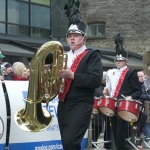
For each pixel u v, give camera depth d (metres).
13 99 5.21
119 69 7.43
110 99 6.91
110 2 20.70
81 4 21.19
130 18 20.42
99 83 4.36
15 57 13.65
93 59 4.45
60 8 18.05
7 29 16.36
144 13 20.20
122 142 6.95
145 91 8.12
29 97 4.30
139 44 20.31
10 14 16.48
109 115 6.95
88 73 4.36
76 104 4.38
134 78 7.19
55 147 5.75
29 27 17.27
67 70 4.28
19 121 4.34
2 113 5.05
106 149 7.86
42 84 4.28
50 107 5.69
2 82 5.19
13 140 5.20
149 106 8.90
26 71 6.70
